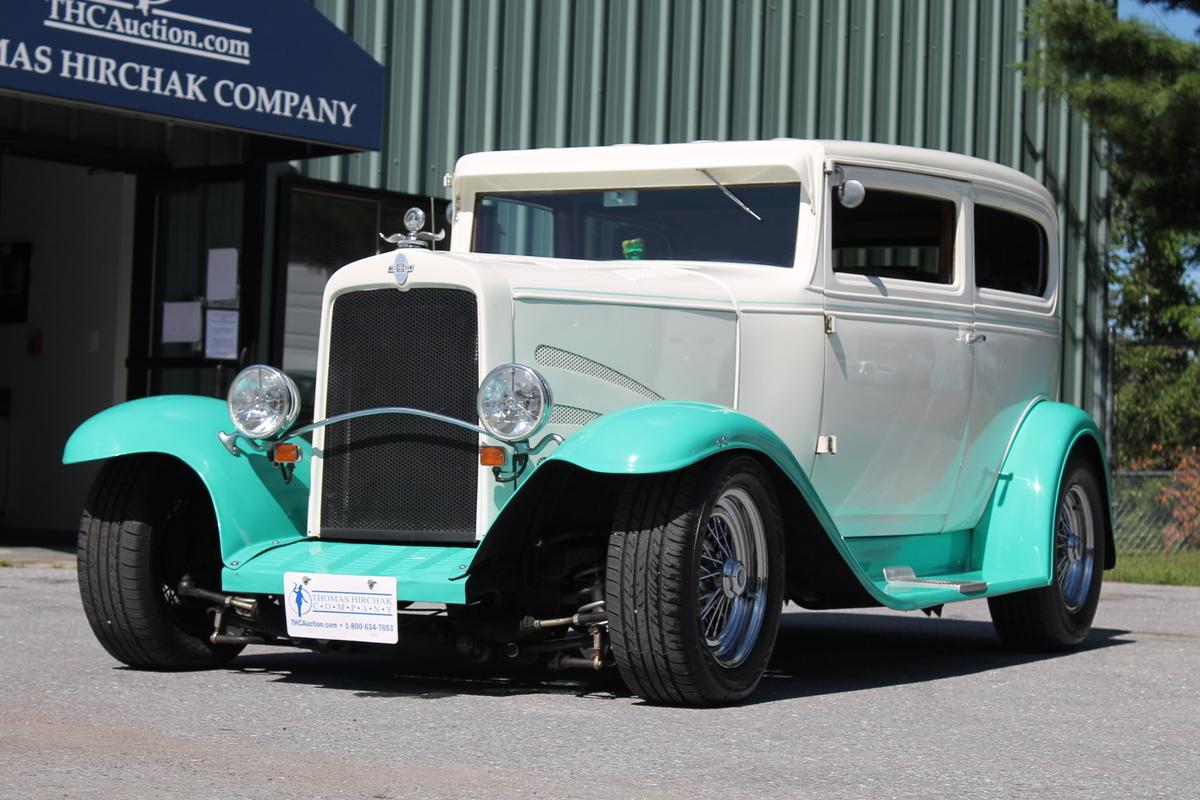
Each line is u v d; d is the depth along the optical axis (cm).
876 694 512
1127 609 837
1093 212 1670
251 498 511
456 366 487
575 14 1269
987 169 644
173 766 367
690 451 442
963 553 646
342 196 1160
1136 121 1274
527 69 1241
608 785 355
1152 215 1353
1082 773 383
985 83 1584
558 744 403
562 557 487
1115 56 1294
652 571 448
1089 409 1666
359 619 467
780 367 544
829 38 1452
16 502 1287
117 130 1062
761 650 480
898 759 396
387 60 1170
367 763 375
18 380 1284
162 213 1149
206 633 538
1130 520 1445
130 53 912
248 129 970
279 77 984
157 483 524
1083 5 1281
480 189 625
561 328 493
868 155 583
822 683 539
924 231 614
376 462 501
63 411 1244
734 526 476
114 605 515
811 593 544
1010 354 654
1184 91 1243
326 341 511
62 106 998
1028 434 658
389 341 499
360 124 1028
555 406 488
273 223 1122
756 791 353
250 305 1089
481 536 480
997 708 486
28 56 870
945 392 611
